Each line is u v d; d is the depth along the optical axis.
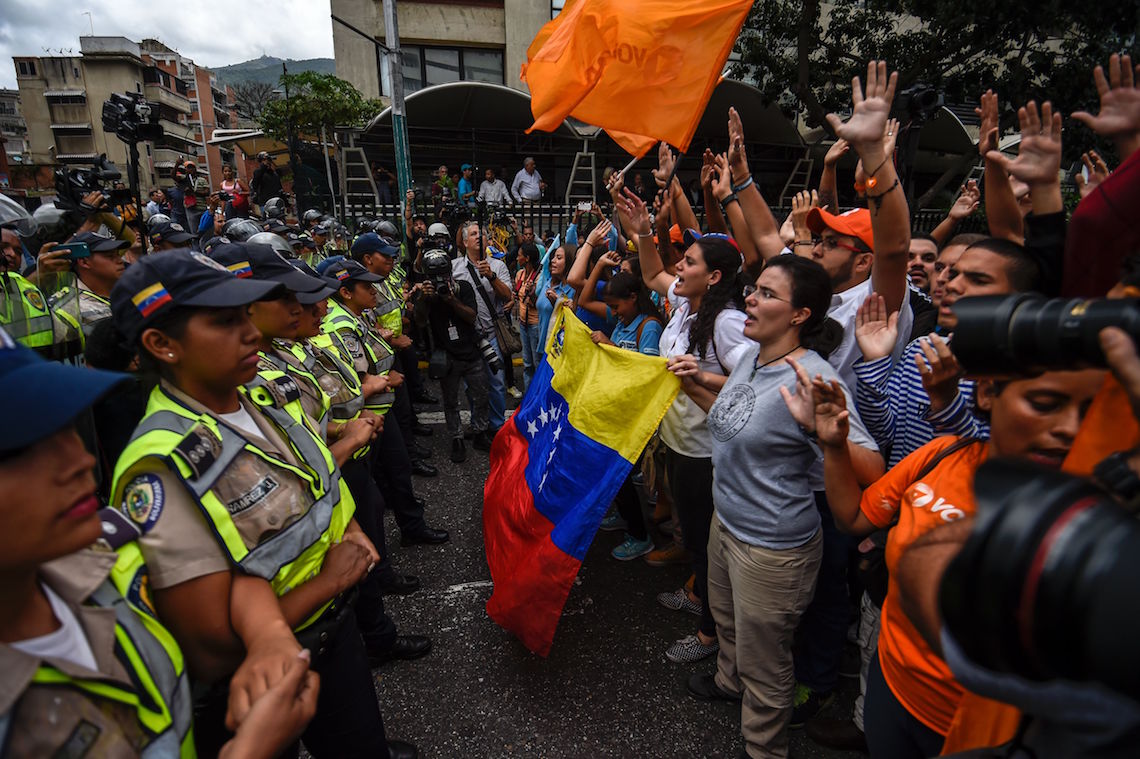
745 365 2.19
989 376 0.89
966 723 1.06
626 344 3.70
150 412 1.35
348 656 1.71
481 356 5.18
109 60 52.31
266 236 3.52
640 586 3.44
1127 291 0.88
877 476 1.83
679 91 3.29
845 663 2.79
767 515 1.98
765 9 10.86
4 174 36.97
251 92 72.50
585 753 2.36
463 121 14.66
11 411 0.74
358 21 15.98
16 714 0.78
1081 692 0.55
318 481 1.57
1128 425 0.81
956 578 0.58
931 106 3.74
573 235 5.28
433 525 4.12
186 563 1.22
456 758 2.34
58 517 0.80
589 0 3.39
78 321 3.09
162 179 49.56
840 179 16.86
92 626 0.93
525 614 2.68
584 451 2.65
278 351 2.30
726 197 3.36
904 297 2.14
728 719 2.51
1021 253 1.56
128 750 0.92
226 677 1.36
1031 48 10.23
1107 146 9.05
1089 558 0.49
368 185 13.61
